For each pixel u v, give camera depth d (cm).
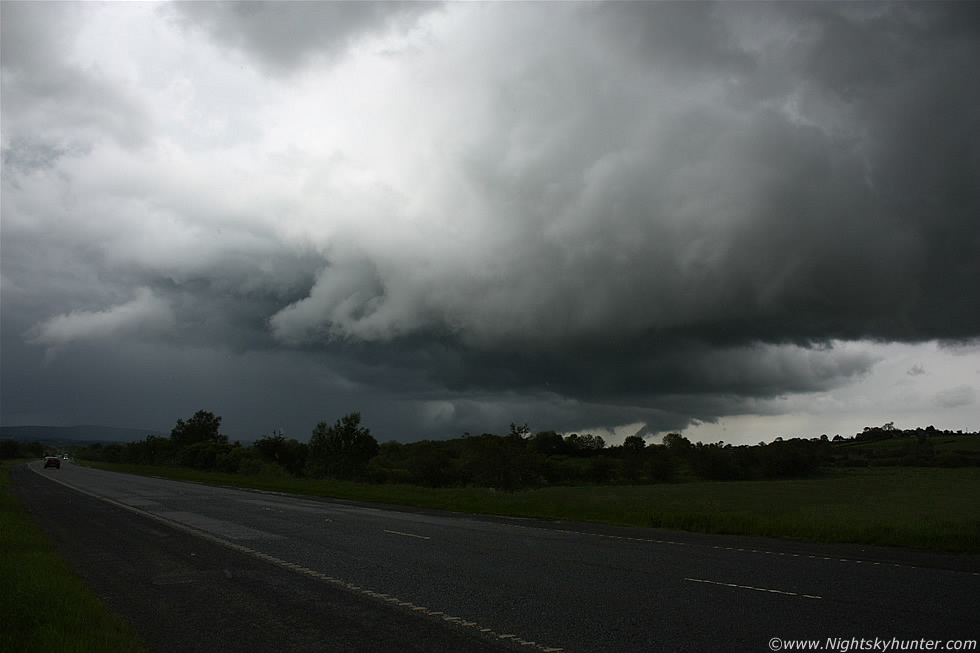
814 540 1923
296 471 10356
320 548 1703
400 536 1989
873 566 1405
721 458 10794
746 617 930
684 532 2158
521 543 1825
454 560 1493
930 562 1464
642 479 10175
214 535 1981
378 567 1393
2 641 779
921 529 1877
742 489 7338
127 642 795
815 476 11006
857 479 9956
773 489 7325
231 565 1423
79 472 8388
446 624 897
